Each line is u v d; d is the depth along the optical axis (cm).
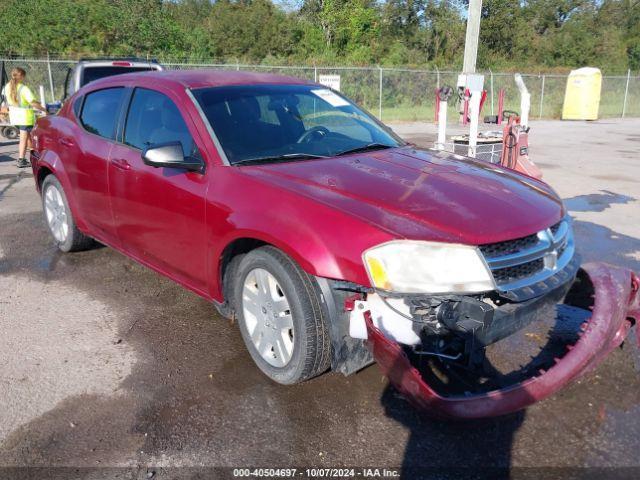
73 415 308
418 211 293
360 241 280
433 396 270
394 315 285
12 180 945
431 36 4047
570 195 888
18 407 314
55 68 2084
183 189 368
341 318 297
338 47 3750
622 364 359
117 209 443
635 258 581
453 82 2359
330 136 411
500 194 325
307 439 291
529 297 285
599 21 4666
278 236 303
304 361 308
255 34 3603
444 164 379
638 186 959
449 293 273
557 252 318
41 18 2744
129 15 2889
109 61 1045
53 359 364
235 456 279
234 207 332
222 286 362
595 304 331
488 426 302
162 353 373
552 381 288
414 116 2234
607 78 2742
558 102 2631
